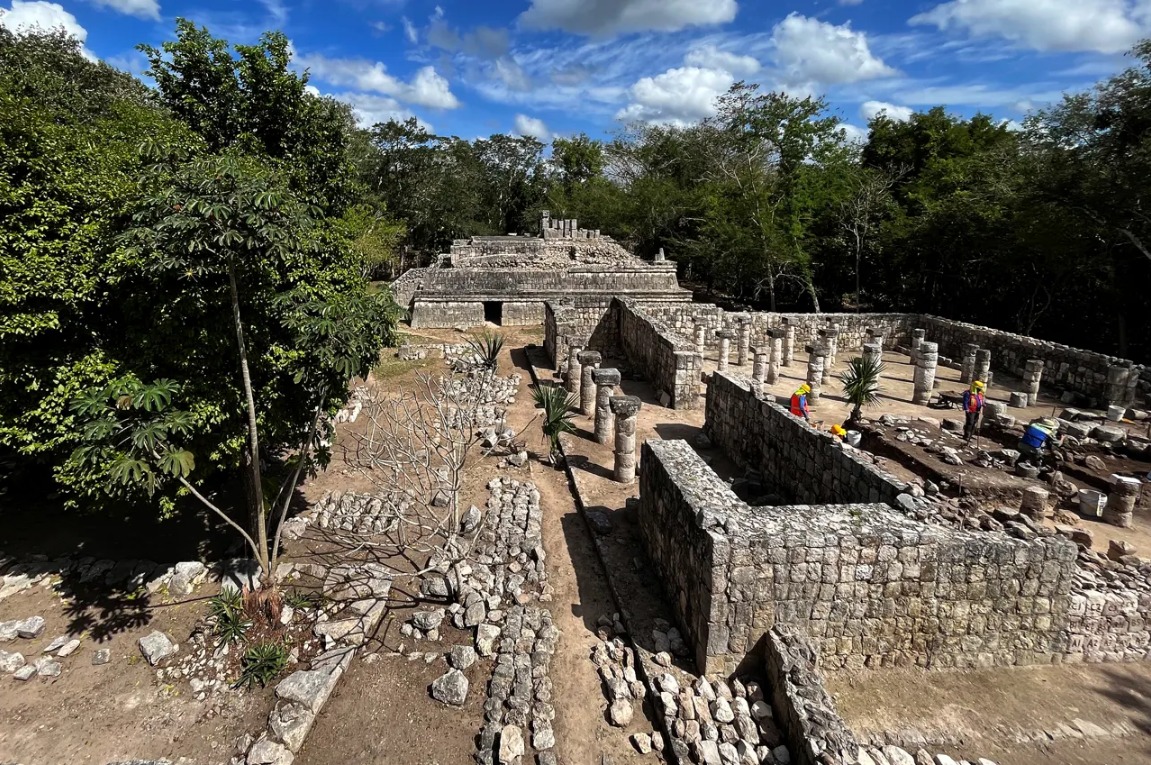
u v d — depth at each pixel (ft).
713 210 124.47
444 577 27.45
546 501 36.11
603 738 19.90
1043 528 28.84
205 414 23.39
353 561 29.73
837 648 21.39
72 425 22.48
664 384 55.83
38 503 35.88
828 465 29.76
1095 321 78.13
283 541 31.58
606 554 29.48
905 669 21.70
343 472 39.34
